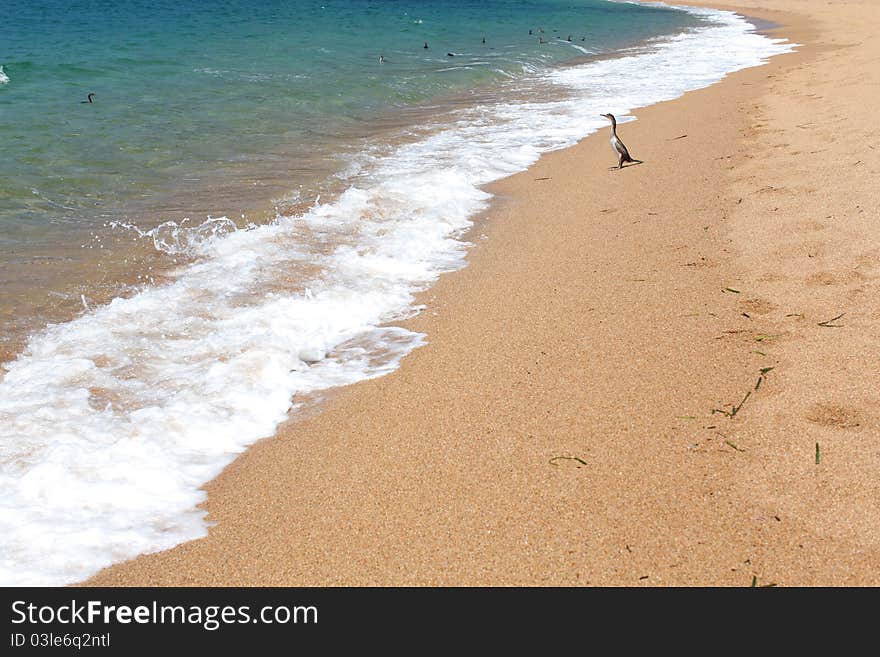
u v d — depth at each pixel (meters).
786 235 7.16
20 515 4.09
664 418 4.64
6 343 5.94
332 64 20.47
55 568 3.79
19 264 7.52
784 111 12.48
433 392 5.20
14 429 4.75
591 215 8.61
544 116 14.38
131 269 7.48
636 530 3.80
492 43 26.03
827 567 3.52
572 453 4.40
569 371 5.29
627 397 4.89
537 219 8.69
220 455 4.70
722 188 8.89
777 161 9.59
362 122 14.30
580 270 7.06
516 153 11.67
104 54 21.25
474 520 3.95
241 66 19.72
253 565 3.79
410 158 11.52
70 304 6.68
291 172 10.77
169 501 4.28
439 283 7.12
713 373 5.07
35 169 10.67
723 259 6.89
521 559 3.69
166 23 30.28
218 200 9.54
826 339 5.27
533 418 4.77
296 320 6.30
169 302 6.61
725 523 3.80
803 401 4.62
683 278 6.60
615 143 10.31
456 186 9.78
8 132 12.52
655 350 5.43
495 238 8.21
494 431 4.68
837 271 6.26
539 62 22.08
